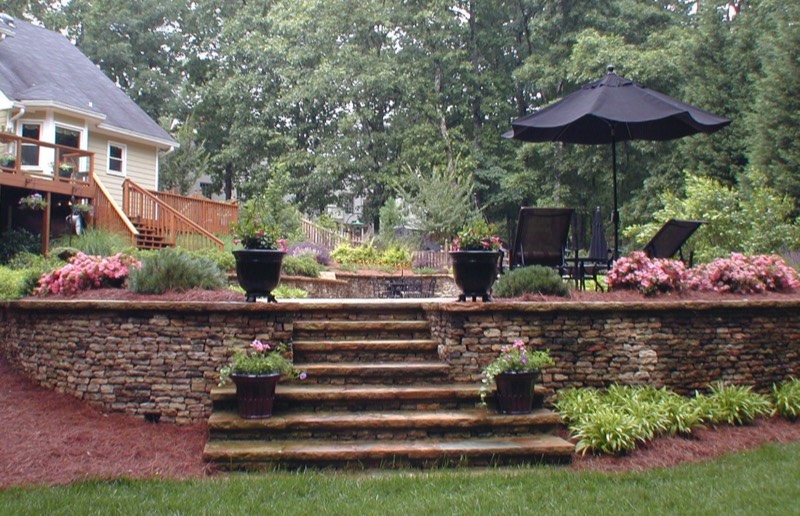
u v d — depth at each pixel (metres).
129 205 17.08
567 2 27.86
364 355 6.55
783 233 13.23
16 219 16.58
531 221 8.26
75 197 16.19
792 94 17.02
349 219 36.16
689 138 20.66
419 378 6.24
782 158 16.88
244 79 30.78
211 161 33.59
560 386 6.49
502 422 5.64
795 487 4.71
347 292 16.78
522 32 31.14
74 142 19.14
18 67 19.59
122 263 7.68
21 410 6.02
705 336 6.94
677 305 6.74
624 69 23.47
